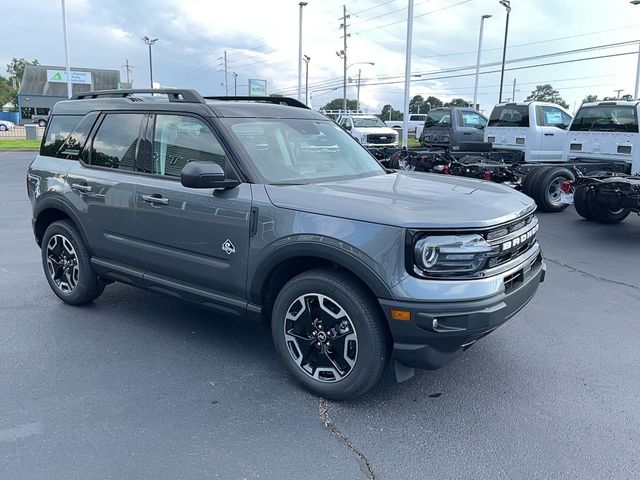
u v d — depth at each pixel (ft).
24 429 10.85
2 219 33.30
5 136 146.92
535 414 11.57
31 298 18.53
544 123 44.57
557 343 15.21
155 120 14.84
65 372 13.28
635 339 15.55
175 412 11.55
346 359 11.61
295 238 11.57
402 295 10.46
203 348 14.73
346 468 9.77
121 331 15.81
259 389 12.56
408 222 10.50
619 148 35.37
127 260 15.39
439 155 44.75
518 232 12.05
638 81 98.94
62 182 16.85
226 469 9.71
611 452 10.25
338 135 16.16
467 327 10.54
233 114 13.96
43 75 237.66
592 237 29.55
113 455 10.07
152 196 14.21
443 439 10.66
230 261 12.86
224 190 12.84
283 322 12.37
